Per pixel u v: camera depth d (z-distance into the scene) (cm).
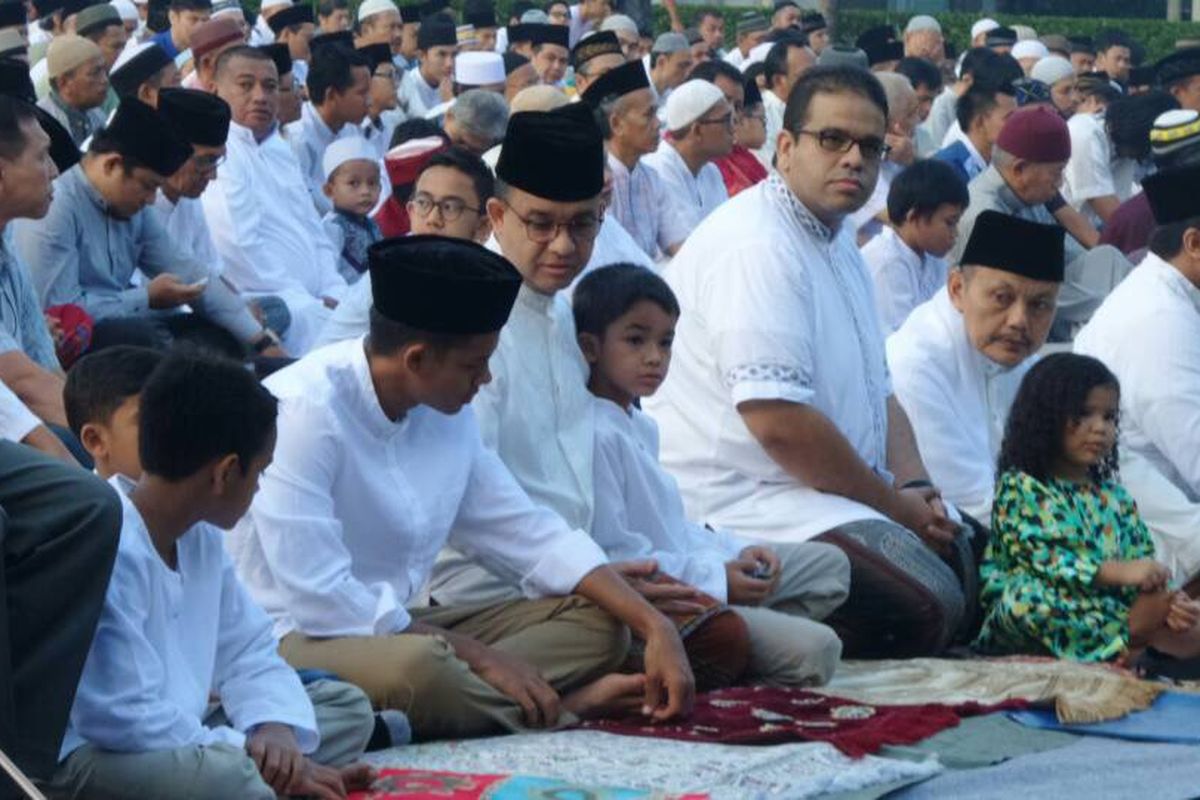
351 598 715
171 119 1141
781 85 1948
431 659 703
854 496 914
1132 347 1027
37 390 858
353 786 643
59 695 570
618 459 827
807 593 871
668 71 1994
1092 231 1557
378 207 1545
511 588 793
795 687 813
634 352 825
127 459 654
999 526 920
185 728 597
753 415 905
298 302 1317
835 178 912
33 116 845
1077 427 902
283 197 1358
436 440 750
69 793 582
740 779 657
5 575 570
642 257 1105
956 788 678
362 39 2256
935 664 852
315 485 718
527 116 803
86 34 1770
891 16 3512
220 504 608
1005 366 1004
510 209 809
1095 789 679
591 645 753
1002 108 1636
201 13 1831
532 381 812
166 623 609
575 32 2448
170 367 600
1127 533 916
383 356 723
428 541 747
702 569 827
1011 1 4384
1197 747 744
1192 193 1024
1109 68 2712
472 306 709
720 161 1648
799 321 912
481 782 648
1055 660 882
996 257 978
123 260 1075
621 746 701
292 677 650
